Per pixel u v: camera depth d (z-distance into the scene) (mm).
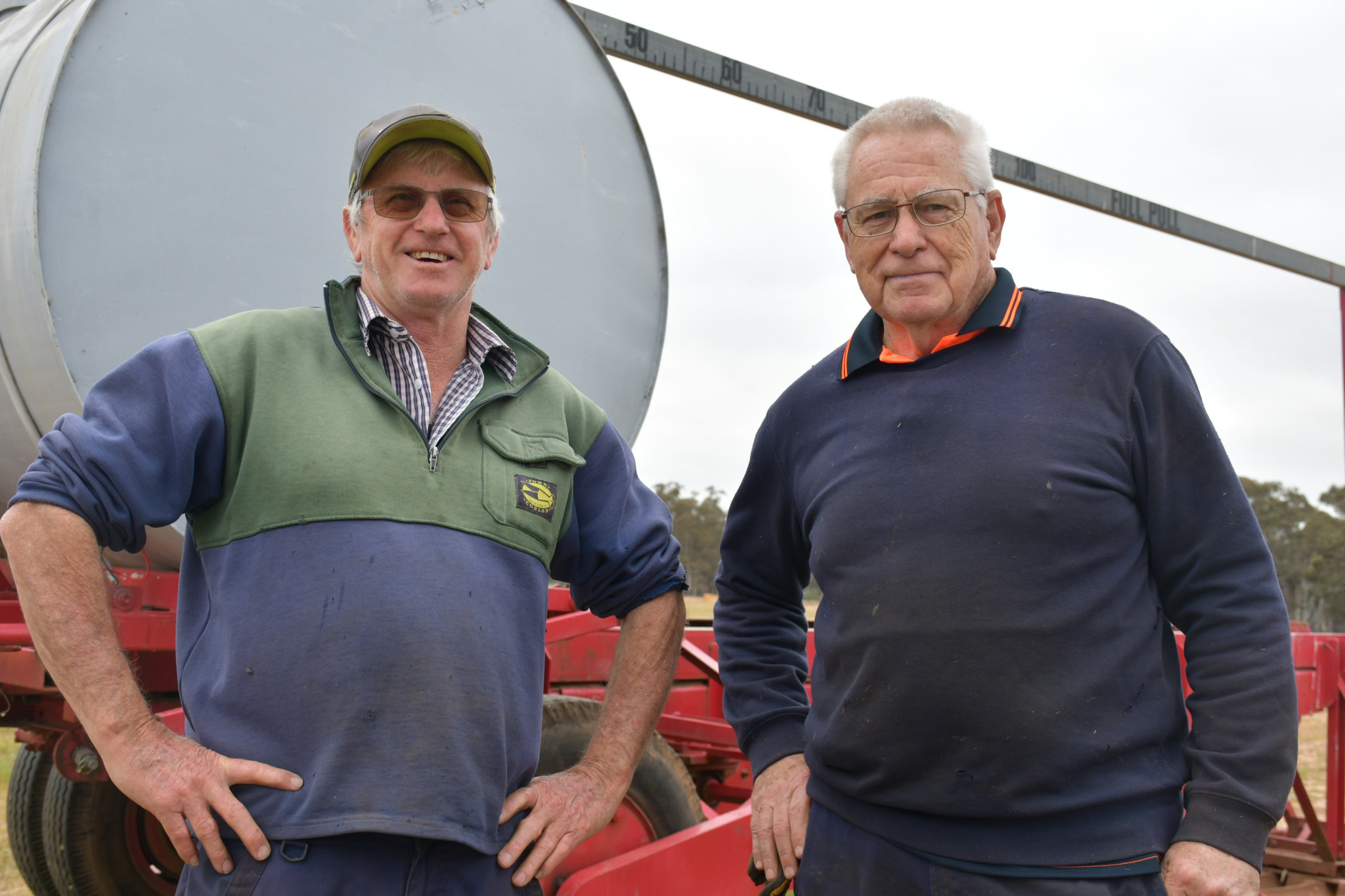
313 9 2527
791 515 1954
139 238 2197
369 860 1438
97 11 2170
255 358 1575
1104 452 1553
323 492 1504
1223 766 1452
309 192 2484
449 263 1695
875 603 1595
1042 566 1508
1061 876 1461
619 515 1884
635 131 3326
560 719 2566
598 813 1717
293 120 2467
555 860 1636
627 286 3254
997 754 1495
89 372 2105
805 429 1853
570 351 3047
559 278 3035
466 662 1506
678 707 3719
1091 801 1466
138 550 1525
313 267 2482
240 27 2393
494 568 1592
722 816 2727
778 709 1919
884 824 1605
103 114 2164
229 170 2348
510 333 1825
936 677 1529
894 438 1660
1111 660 1502
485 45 2908
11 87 2229
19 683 2352
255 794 1441
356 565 1479
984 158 1753
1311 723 10211
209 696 1503
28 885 3641
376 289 1710
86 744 2543
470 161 1723
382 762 1440
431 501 1560
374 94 2635
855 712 1627
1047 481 1524
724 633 2033
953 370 1668
